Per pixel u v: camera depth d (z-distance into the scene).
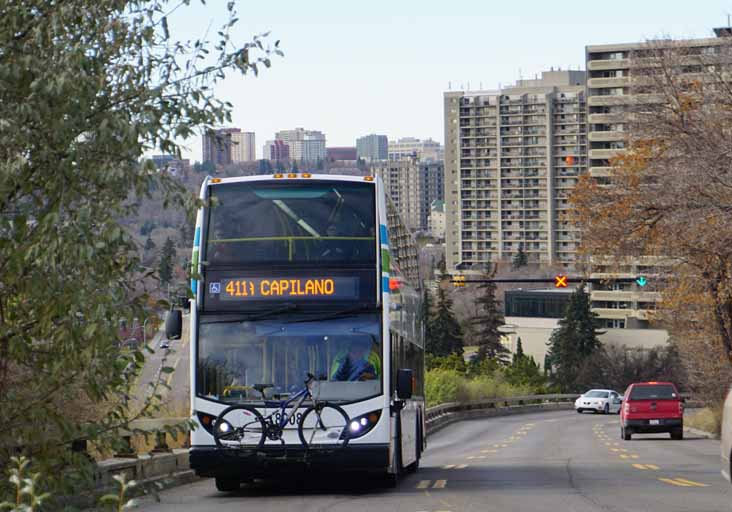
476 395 75.19
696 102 34.28
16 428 10.52
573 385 115.44
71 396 10.90
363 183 17.81
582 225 37.69
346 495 17.48
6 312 10.52
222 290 17.39
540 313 140.25
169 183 10.34
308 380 17.05
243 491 18.66
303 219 17.58
